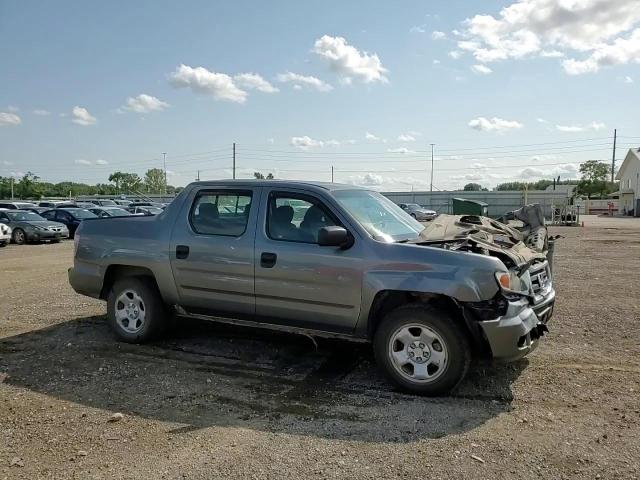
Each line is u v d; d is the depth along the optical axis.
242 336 6.33
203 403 4.40
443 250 4.57
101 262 6.18
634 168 64.50
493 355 4.38
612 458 3.46
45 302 8.48
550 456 3.49
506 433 3.83
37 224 22.88
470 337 4.58
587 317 7.24
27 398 4.50
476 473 3.28
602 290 9.27
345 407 4.32
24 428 3.93
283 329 5.25
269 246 5.16
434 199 61.84
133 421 4.05
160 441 3.72
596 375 5.00
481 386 4.74
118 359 5.53
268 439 3.75
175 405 4.36
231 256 5.33
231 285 5.37
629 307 7.85
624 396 4.50
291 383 4.86
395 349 4.64
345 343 6.04
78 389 4.70
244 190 5.49
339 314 4.88
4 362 5.44
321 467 3.36
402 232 5.28
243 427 3.95
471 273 4.39
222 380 4.93
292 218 5.20
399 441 3.72
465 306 4.41
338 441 3.72
